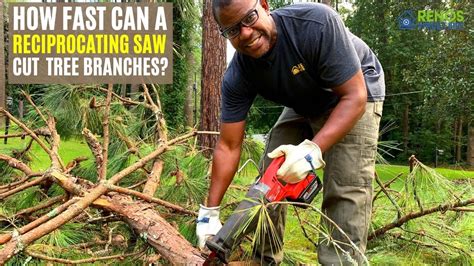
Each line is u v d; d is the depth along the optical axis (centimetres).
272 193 123
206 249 143
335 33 127
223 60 472
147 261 164
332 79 129
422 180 183
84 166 229
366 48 162
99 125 246
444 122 1125
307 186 124
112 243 193
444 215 205
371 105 151
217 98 469
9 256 132
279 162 124
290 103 152
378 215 204
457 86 780
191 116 825
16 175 239
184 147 238
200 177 211
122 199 175
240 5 120
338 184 148
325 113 152
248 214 121
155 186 197
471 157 990
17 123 225
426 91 841
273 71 137
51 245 159
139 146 231
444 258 194
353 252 146
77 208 152
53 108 241
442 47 836
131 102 251
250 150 225
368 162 150
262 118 955
